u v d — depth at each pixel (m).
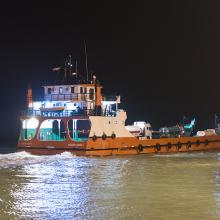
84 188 24.31
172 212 19.25
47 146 41.31
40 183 25.95
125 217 18.55
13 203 20.83
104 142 40.69
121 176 28.48
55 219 18.33
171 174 29.23
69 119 40.84
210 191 23.42
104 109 42.69
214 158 39.28
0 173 29.77
